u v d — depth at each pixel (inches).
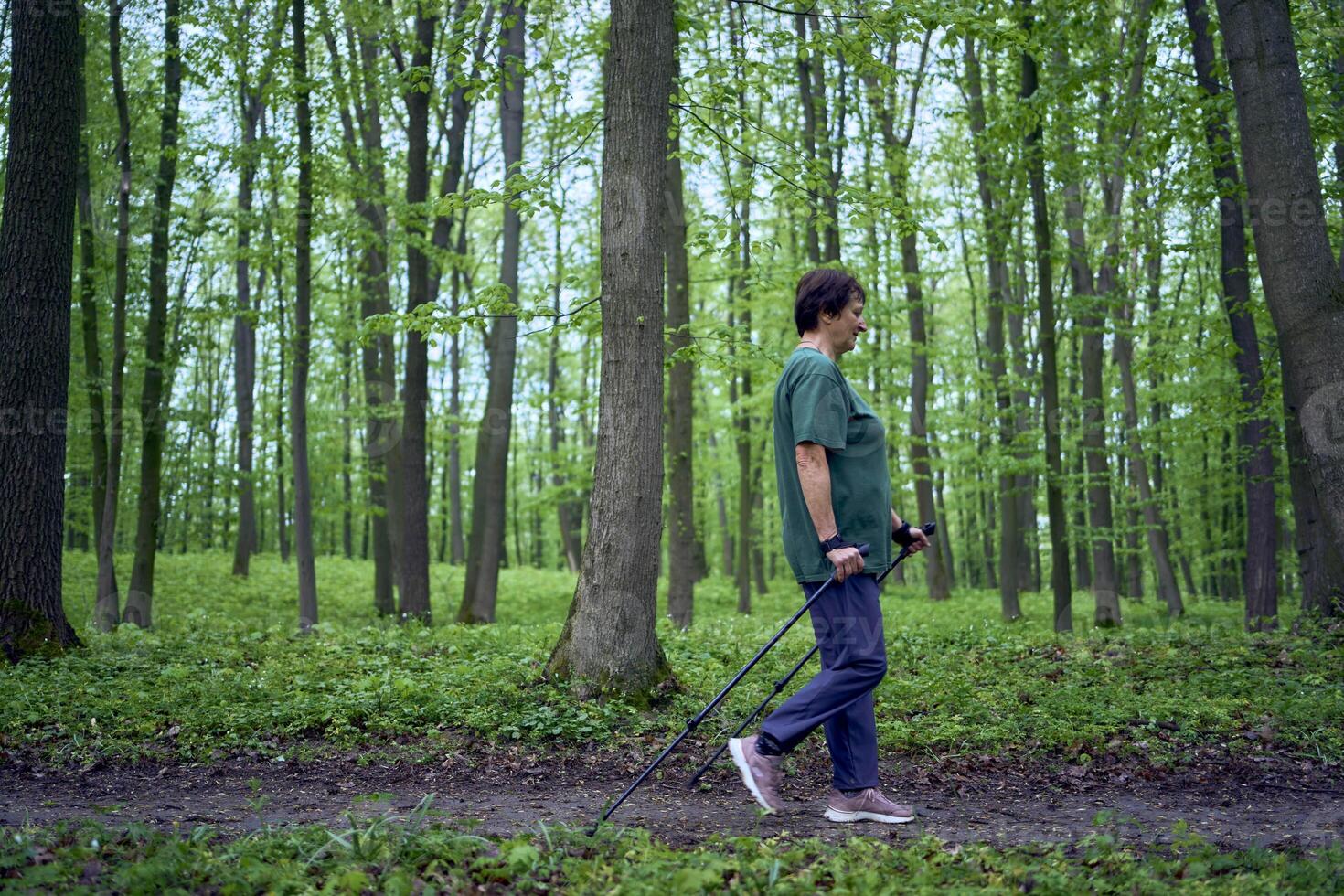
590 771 201.2
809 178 326.0
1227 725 234.2
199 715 229.5
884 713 240.7
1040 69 496.1
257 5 503.2
